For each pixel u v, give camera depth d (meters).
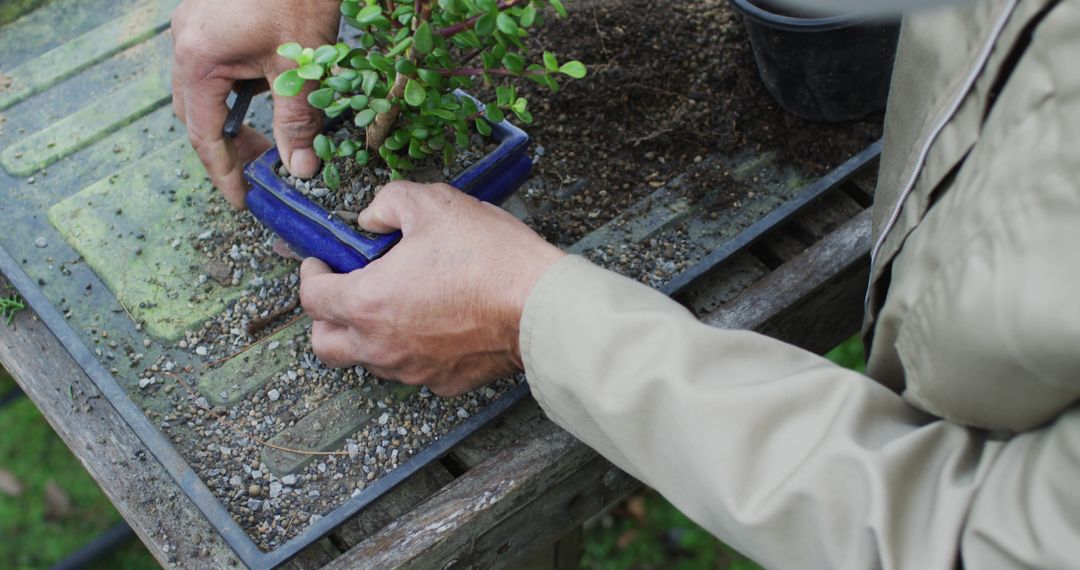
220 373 1.26
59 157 1.47
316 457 1.19
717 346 0.89
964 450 0.78
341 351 1.16
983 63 0.80
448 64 1.08
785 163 1.42
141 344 1.29
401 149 1.21
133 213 1.41
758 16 1.32
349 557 1.08
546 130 1.45
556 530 1.28
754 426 0.84
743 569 2.21
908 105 0.94
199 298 1.33
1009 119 0.74
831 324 1.37
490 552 1.19
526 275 1.00
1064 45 0.69
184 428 1.22
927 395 0.79
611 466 1.24
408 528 1.10
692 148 1.43
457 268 1.03
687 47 1.52
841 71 1.35
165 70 1.57
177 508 1.16
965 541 0.73
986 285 0.70
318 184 1.23
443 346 1.08
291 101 1.19
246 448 1.20
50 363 1.28
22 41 1.60
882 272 0.95
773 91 1.45
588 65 1.50
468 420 1.20
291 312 1.32
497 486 1.12
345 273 1.19
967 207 0.76
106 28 1.61
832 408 0.83
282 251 1.36
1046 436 0.71
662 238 1.35
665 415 0.88
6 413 2.36
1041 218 0.68
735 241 1.32
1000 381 0.71
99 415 1.23
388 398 1.23
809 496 0.80
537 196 1.39
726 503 0.84
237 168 1.34
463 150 1.25
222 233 1.39
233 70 1.24
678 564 2.24
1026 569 0.68
